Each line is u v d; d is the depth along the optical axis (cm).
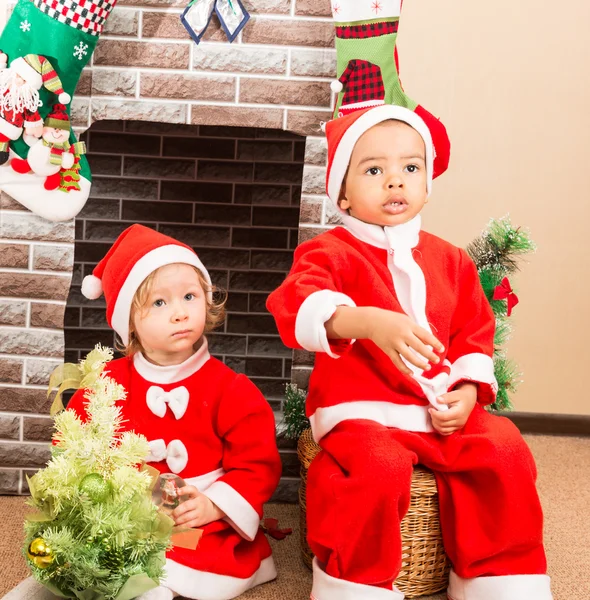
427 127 155
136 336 154
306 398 164
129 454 112
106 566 107
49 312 177
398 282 150
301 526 157
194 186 244
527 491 136
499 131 240
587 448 236
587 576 152
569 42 237
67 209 172
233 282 247
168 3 171
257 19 172
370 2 166
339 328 127
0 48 161
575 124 240
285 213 245
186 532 127
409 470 131
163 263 147
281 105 175
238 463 148
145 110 173
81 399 151
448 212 244
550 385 251
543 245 244
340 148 152
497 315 175
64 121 165
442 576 145
